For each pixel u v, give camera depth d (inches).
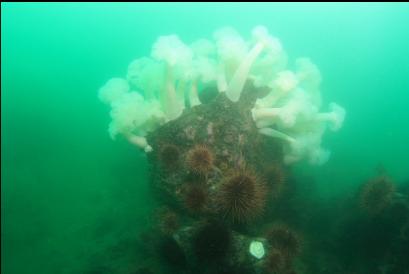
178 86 51.1
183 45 46.6
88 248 75.1
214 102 51.6
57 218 98.4
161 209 51.4
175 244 44.7
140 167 106.6
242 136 49.0
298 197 66.3
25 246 89.8
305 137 54.0
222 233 38.1
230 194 37.2
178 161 47.0
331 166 93.7
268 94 54.5
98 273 62.1
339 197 70.8
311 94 58.2
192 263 39.6
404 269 50.0
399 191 64.2
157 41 45.6
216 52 54.9
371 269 52.4
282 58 56.6
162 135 51.3
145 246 62.4
